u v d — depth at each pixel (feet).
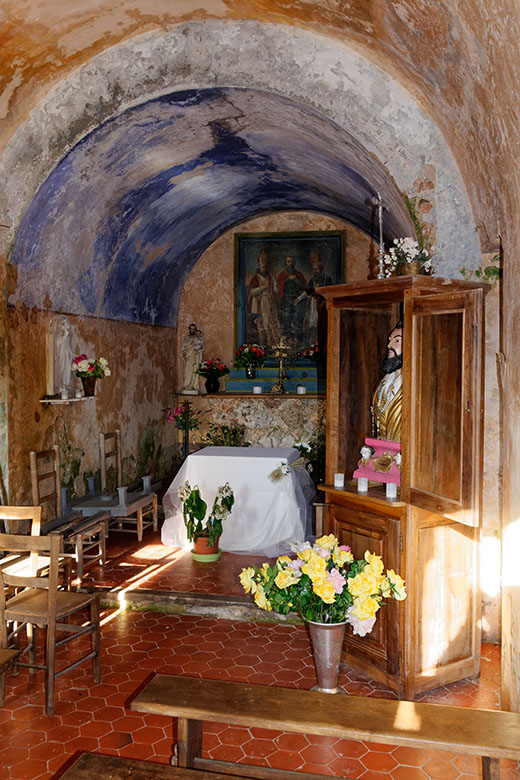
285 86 17.19
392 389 16.03
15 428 20.10
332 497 16.15
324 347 33.71
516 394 11.60
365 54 16.43
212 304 35.19
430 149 16.34
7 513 16.07
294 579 12.74
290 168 24.54
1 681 13.76
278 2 15.67
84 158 19.76
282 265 34.27
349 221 31.58
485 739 9.09
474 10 9.77
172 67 17.74
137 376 30.32
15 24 15.01
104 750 12.29
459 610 14.79
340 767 11.92
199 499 22.13
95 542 22.00
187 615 18.84
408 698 14.06
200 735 10.85
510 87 9.73
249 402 34.30
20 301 20.34
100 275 25.84
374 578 12.49
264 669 15.48
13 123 17.89
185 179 25.63
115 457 27.96
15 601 14.53
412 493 13.92
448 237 16.42
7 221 18.71
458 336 12.98
